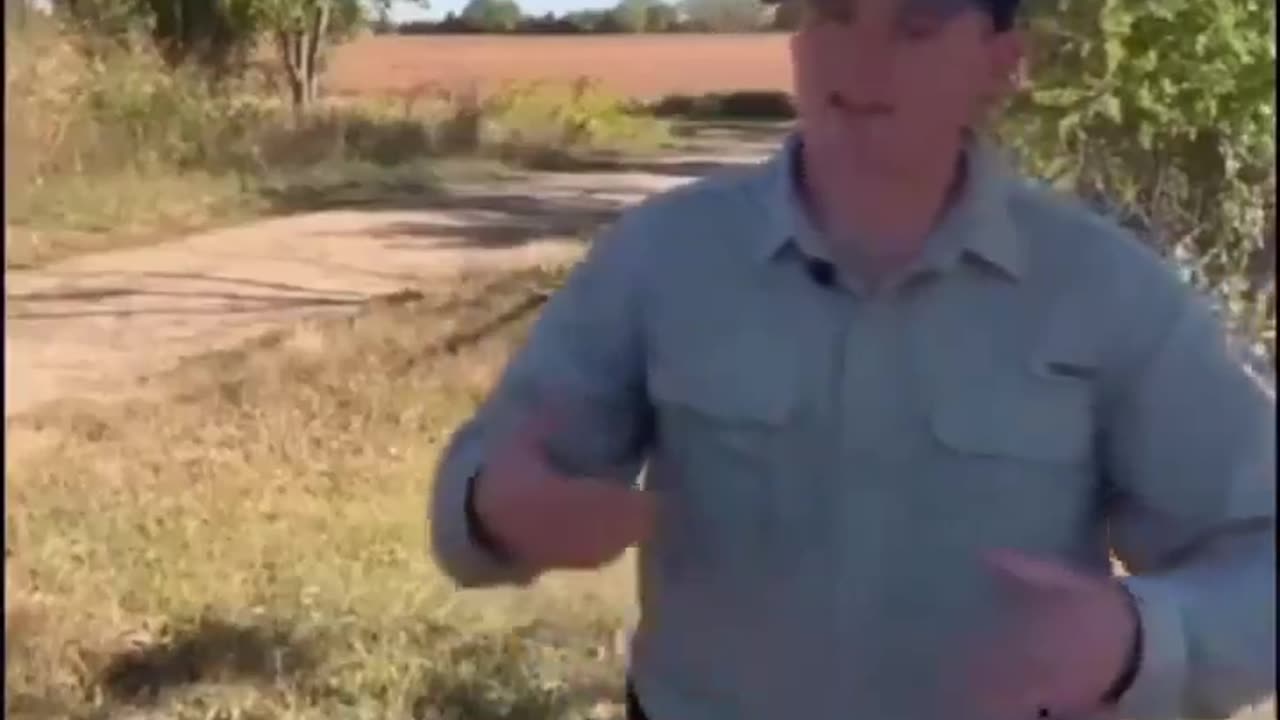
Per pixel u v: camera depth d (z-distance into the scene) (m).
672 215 1.85
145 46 19.42
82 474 6.65
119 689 4.72
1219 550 1.69
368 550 5.79
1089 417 1.75
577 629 5.07
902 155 1.71
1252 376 1.73
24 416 7.64
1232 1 6.50
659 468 1.89
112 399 8.09
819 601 1.79
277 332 9.91
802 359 1.77
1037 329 1.73
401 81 29.56
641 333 1.87
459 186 19.03
